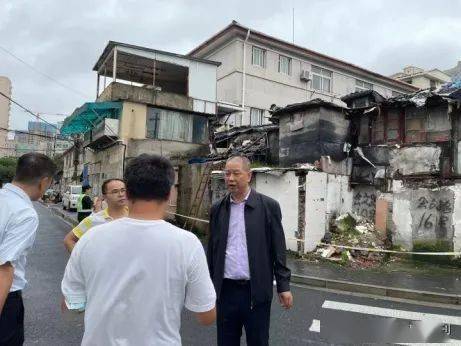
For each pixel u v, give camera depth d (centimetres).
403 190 1258
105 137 2188
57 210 2856
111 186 433
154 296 169
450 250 1135
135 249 171
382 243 1252
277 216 335
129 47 2175
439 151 1207
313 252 1210
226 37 2608
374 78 3130
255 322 318
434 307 722
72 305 176
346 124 1449
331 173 1320
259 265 318
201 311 180
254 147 1845
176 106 2278
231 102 2536
